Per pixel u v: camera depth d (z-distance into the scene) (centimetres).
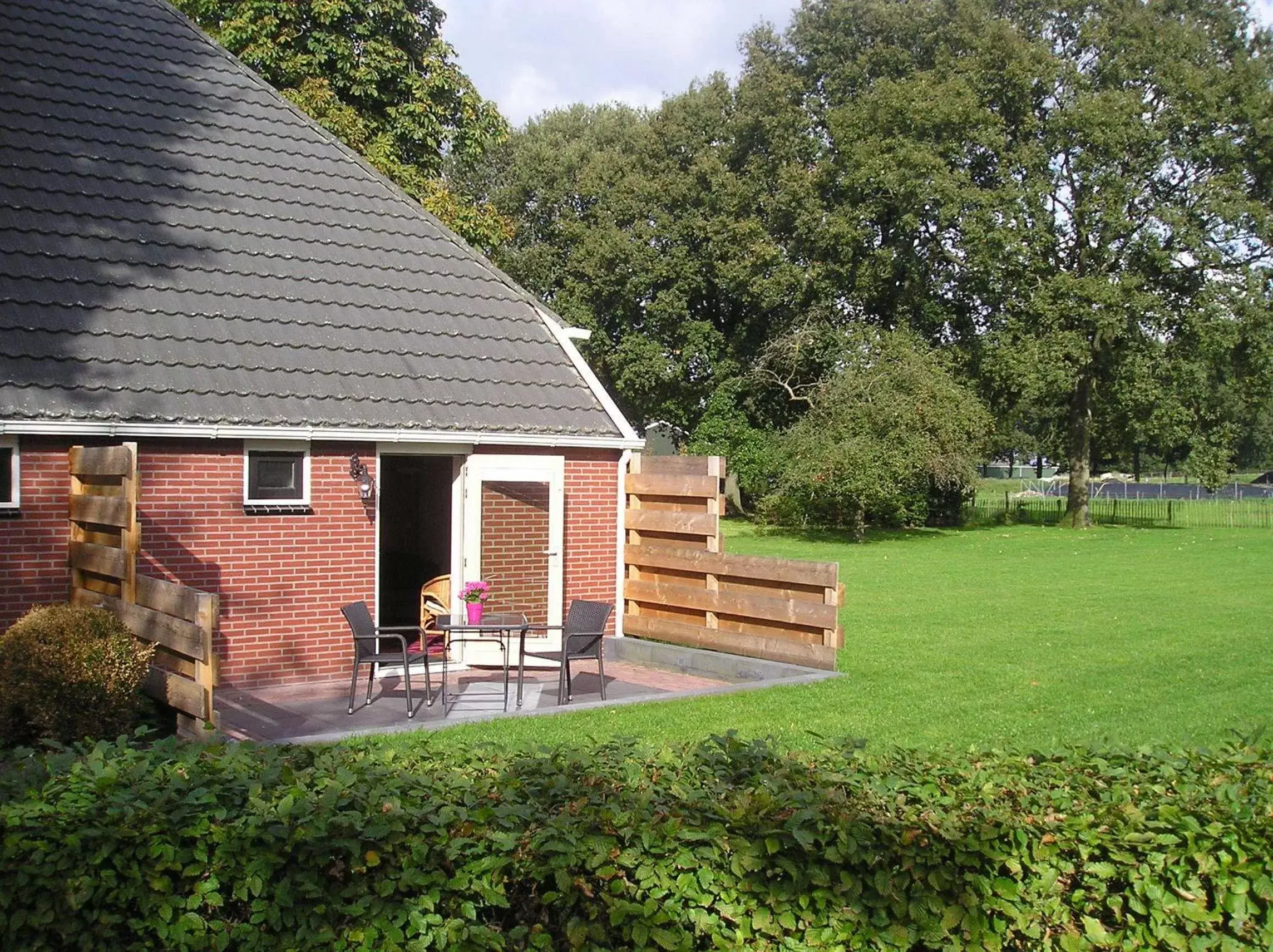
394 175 2458
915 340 3675
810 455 3447
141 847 395
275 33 2397
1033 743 911
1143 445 5662
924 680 1209
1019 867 397
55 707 817
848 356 3562
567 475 1423
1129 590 2131
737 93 4209
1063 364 3528
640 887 388
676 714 1029
